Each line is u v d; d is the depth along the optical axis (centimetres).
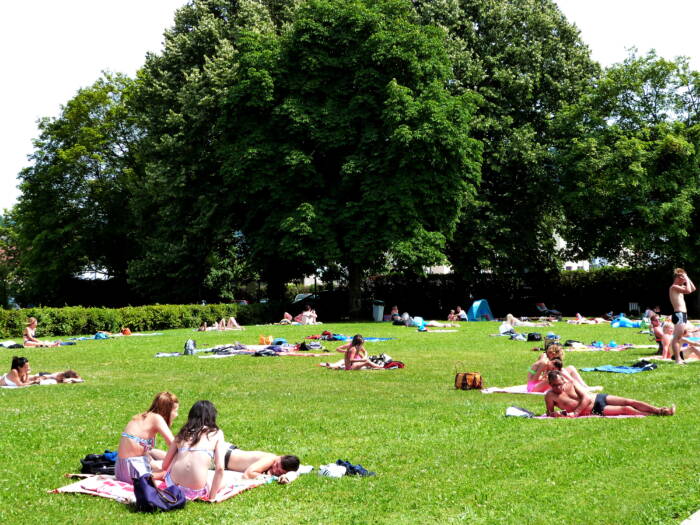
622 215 4862
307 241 4119
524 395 1527
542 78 5088
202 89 4384
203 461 809
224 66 4425
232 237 4688
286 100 4131
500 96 4881
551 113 5178
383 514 712
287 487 823
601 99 4856
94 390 1667
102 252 5956
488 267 4997
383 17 4331
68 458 987
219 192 4416
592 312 5512
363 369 2056
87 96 5778
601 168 4653
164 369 2114
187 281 4841
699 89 4797
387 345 2797
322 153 4303
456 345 2775
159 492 766
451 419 1205
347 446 1016
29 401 1516
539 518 682
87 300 6078
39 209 5847
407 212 4025
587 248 5112
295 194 4194
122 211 5794
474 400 1455
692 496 730
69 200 5797
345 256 4194
